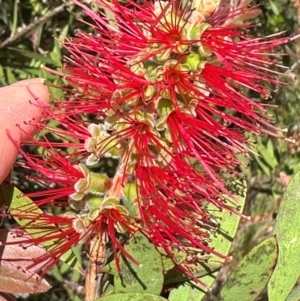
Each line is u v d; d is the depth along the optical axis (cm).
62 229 10
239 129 11
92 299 10
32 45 17
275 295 9
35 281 10
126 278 9
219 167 10
